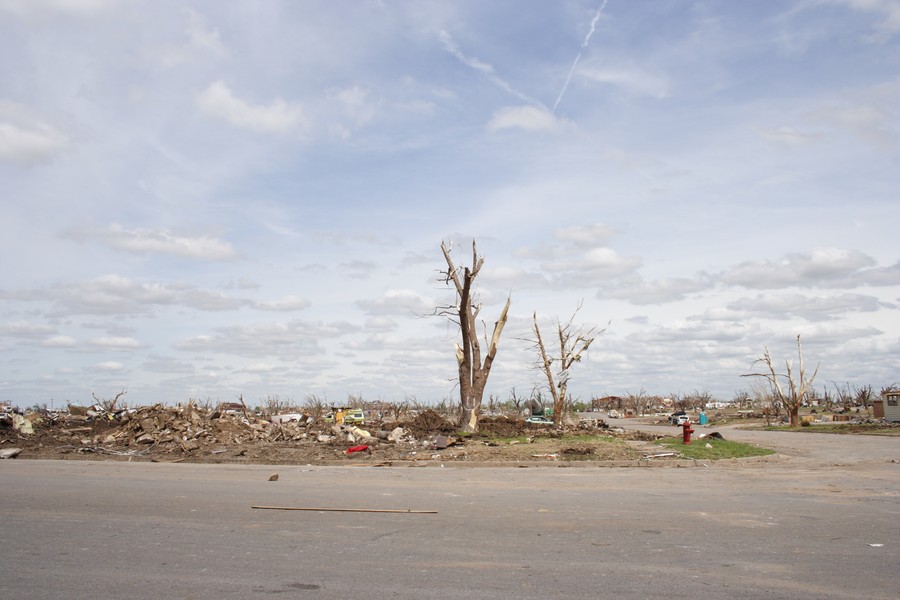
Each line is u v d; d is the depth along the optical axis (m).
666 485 15.77
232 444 27.83
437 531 10.09
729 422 68.00
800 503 12.91
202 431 28.83
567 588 7.13
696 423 68.69
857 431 43.31
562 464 21.02
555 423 39.50
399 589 7.12
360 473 18.48
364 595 6.92
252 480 16.58
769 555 8.62
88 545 9.19
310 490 14.56
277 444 27.67
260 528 10.31
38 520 11.02
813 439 35.62
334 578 7.54
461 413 34.12
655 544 9.23
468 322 33.97
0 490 14.57
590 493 14.26
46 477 17.25
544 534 9.88
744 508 12.27
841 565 8.11
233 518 11.16
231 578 7.55
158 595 6.95
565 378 40.09
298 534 9.87
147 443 27.53
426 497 13.53
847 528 10.40
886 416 55.03
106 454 24.28
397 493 14.12
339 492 14.24
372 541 9.40
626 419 86.50
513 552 8.76
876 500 13.36
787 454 24.91
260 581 7.44
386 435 30.38
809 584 7.29
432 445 26.48
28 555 8.64
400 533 9.95
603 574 7.69
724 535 9.84
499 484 15.84
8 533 10.00
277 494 13.91
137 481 16.31
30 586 7.27
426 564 8.15
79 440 28.48
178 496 13.62
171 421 29.44
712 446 25.25
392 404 70.50
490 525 10.55
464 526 10.47
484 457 22.56
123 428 29.58
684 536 9.76
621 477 17.50
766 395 77.12
